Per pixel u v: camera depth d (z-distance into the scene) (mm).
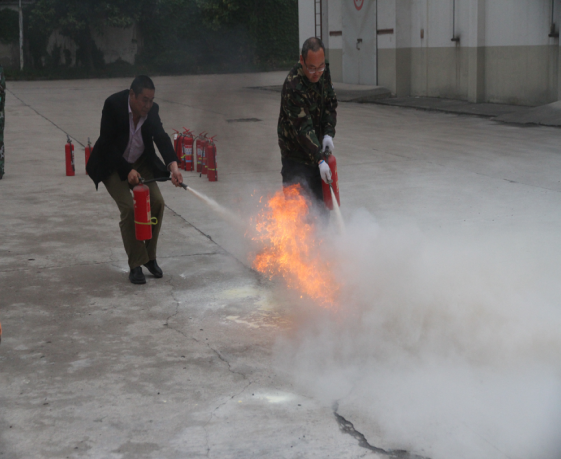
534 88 17469
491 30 18500
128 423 3254
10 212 7703
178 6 38000
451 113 17609
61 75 35344
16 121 17016
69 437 3135
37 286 5262
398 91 21922
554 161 10195
